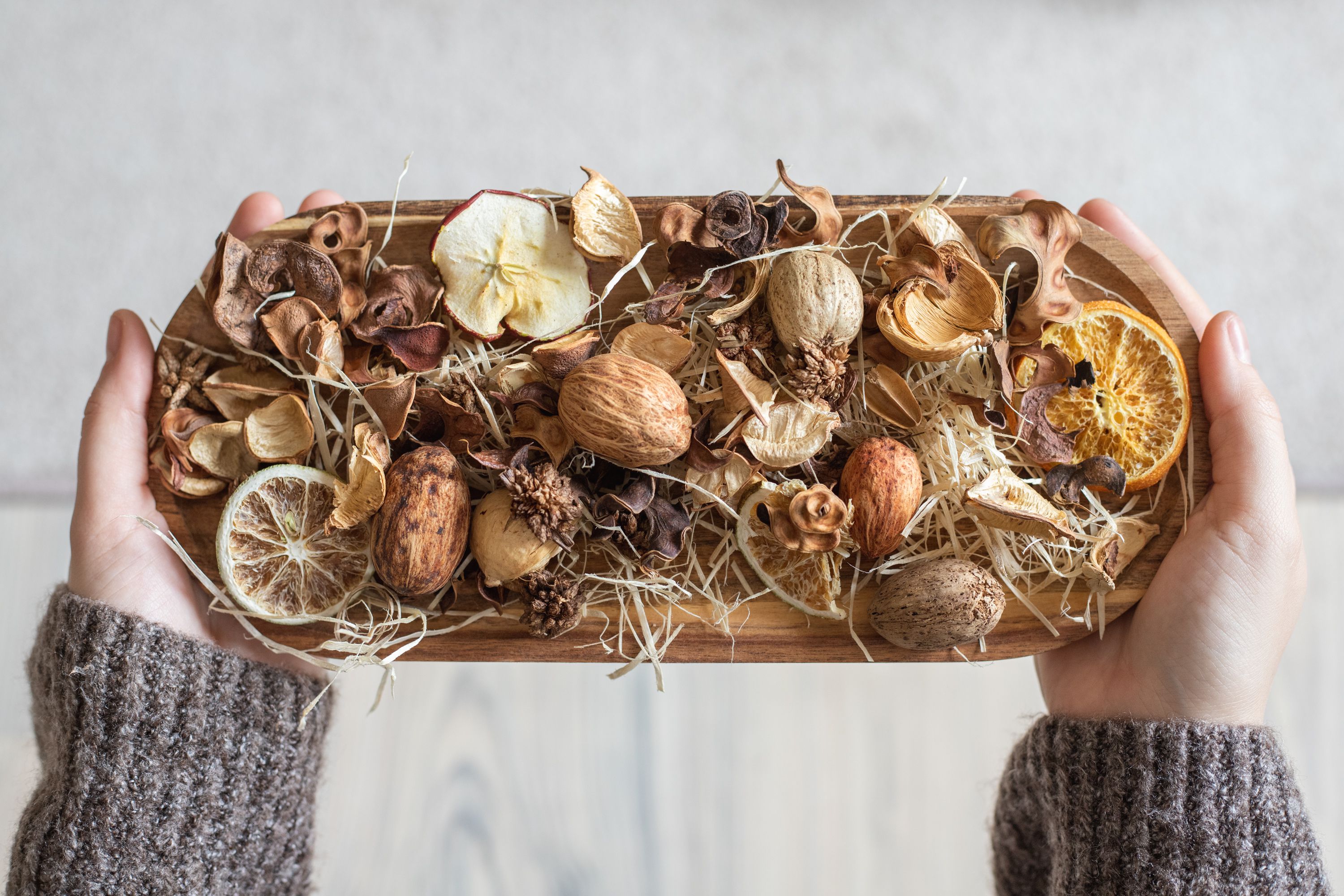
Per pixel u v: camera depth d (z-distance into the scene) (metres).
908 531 0.56
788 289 0.55
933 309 0.56
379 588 0.57
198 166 0.83
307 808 0.58
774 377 0.56
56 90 0.83
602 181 0.56
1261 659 0.56
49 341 0.82
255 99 0.83
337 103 0.83
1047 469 0.57
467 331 0.57
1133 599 0.58
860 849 0.79
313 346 0.55
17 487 0.81
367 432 0.55
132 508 0.57
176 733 0.55
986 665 0.57
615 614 0.57
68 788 0.54
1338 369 0.82
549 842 0.78
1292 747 0.79
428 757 0.79
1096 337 0.58
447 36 0.84
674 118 0.84
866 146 0.84
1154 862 0.55
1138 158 0.84
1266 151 0.84
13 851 0.55
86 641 0.55
